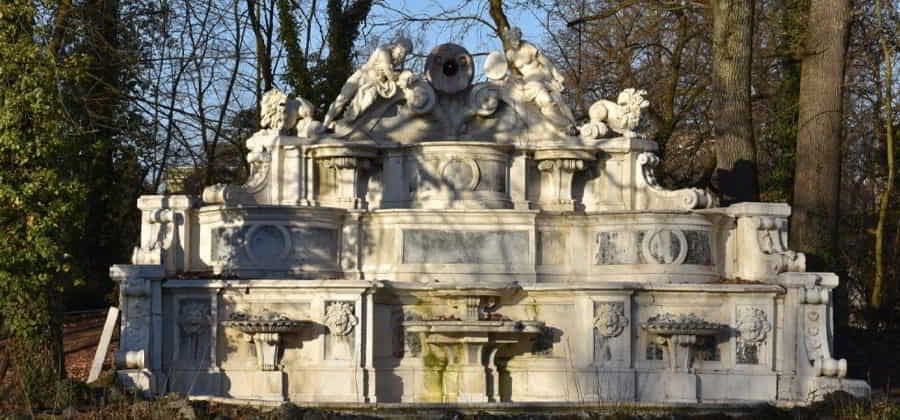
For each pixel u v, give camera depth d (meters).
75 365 29.17
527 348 26.50
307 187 28.56
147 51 36.97
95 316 35.72
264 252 27.31
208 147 43.59
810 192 32.31
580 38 43.66
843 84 32.84
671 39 44.41
